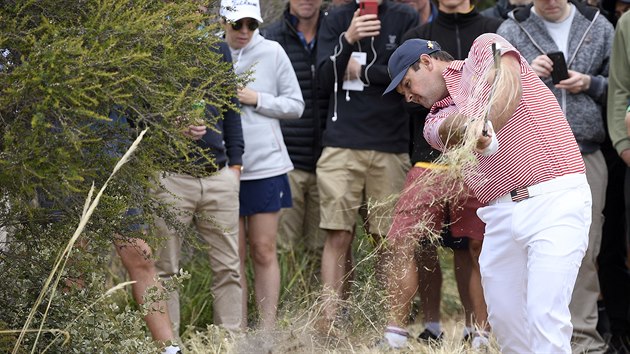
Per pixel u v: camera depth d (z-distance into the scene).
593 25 23.83
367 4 23.72
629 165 22.64
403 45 17.30
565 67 22.67
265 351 18.64
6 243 14.44
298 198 26.17
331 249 24.12
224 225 22.08
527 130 16.42
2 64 13.12
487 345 20.50
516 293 17.27
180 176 21.33
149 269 19.39
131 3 13.89
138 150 13.87
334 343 18.97
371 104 24.23
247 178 23.48
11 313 14.49
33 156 12.47
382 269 19.27
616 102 22.81
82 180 13.00
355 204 24.38
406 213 19.42
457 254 22.55
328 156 24.36
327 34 24.78
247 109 23.61
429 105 17.16
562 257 16.16
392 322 19.39
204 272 25.91
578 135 23.12
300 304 20.20
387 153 24.30
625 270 25.25
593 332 23.09
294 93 24.20
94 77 12.68
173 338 19.39
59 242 14.23
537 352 16.34
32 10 13.51
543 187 16.36
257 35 24.05
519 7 25.69
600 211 23.36
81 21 13.60
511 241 16.89
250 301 24.84
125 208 13.92
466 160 15.52
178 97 13.36
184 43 14.10
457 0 23.14
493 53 15.38
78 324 14.52
